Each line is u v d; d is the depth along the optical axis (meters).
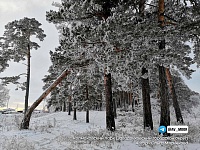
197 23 8.37
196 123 16.33
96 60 8.09
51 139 9.35
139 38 7.79
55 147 7.55
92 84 22.20
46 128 13.51
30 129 12.59
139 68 9.49
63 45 8.55
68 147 7.45
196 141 8.66
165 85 9.78
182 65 16.06
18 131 11.52
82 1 9.05
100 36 7.44
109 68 8.16
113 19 7.41
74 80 13.88
